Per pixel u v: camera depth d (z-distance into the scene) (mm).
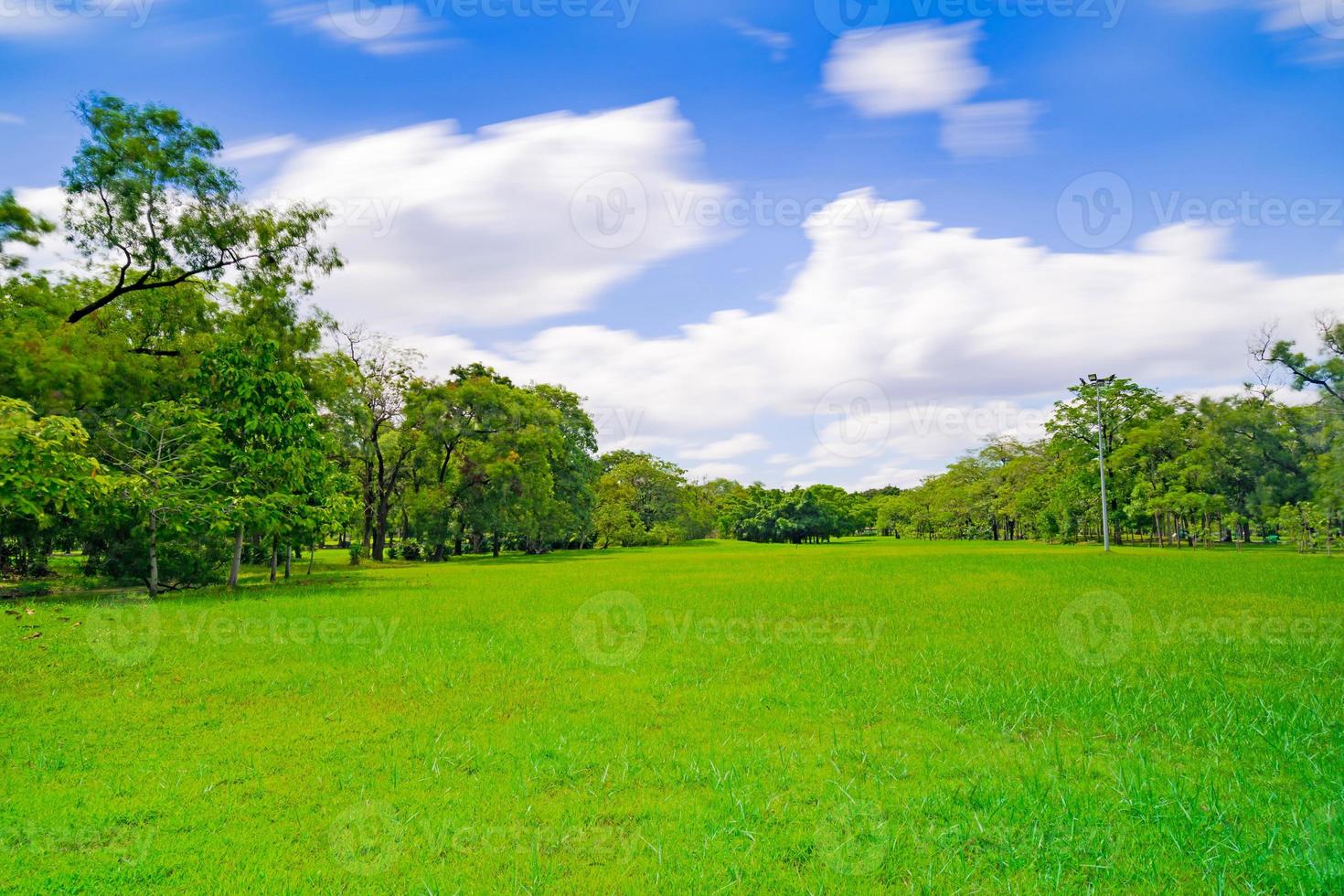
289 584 20250
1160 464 49250
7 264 19078
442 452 42500
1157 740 6035
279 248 22766
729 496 97812
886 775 5301
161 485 16703
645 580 22656
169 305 23562
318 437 20469
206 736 6207
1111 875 3908
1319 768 5312
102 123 19641
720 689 7758
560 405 55656
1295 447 44625
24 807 4770
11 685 7918
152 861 4078
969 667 8727
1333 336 35156
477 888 3791
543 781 5219
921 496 93812
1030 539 74438
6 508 12234
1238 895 3711
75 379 17234
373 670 8641
